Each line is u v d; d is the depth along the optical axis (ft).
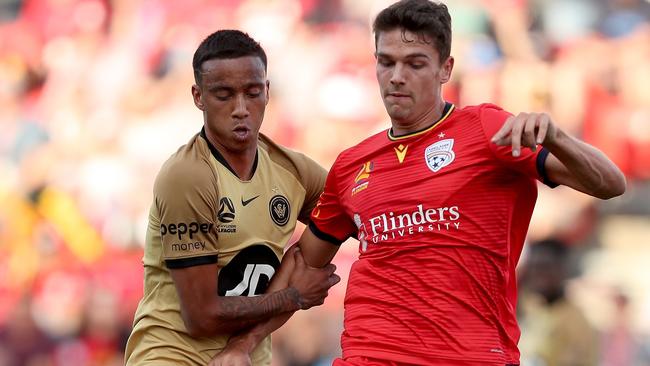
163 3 158.10
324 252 53.01
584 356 95.61
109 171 150.20
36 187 152.05
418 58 46.39
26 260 147.02
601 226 130.82
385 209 46.93
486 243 45.68
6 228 149.48
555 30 142.31
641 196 132.77
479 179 45.70
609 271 126.41
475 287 45.62
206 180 50.19
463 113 47.14
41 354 139.13
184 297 50.39
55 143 154.92
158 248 51.85
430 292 45.80
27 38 164.25
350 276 48.78
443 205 45.85
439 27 46.55
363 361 46.39
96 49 160.25
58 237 148.15
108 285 141.38
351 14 149.59
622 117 136.46
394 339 45.96
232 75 49.80
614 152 135.64
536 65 139.85
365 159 48.88
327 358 122.62
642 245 128.88
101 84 157.07
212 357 51.90
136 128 152.87
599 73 139.03
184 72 153.99
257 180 52.29
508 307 46.62
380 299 46.68
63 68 160.45
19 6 167.73
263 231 52.01
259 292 52.29
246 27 152.66
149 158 150.30
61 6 163.63
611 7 142.92
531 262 99.55
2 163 154.92
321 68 145.48
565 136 41.73
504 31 142.10
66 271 145.07
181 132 150.30
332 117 143.74
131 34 158.81
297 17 150.71
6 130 157.17
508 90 138.92
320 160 142.72
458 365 45.06
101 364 137.39
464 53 140.77
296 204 53.78
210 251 50.21
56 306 141.69
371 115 143.33
